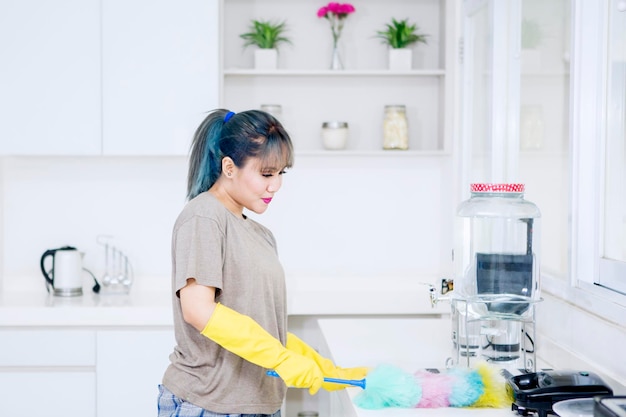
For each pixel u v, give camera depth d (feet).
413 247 11.75
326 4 11.55
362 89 11.59
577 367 6.07
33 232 11.41
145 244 11.50
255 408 5.98
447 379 5.33
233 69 10.89
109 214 11.46
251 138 5.90
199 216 5.82
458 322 6.23
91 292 11.07
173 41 10.36
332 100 11.59
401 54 11.05
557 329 6.77
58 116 10.36
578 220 6.53
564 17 7.14
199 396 5.90
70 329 9.71
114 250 11.10
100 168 11.43
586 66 6.49
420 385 5.29
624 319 5.57
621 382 5.33
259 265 5.99
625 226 5.98
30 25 10.30
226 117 6.13
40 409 9.76
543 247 7.84
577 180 6.54
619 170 6.11
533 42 7.93
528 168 8.16
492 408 5.25
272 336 6.00
